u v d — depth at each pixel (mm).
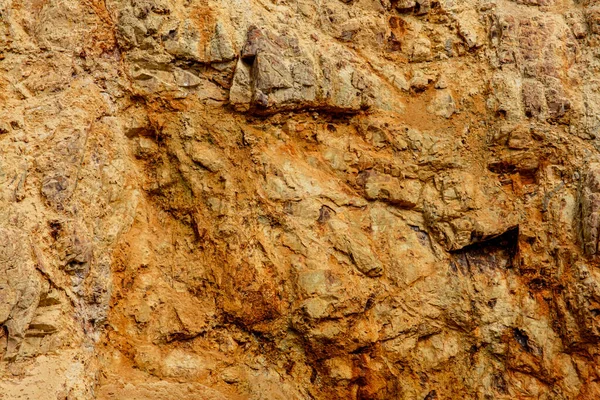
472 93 7012
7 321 4840
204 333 5785
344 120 6762
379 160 6602
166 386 5453
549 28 7375
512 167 6762
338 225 6258
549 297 6367
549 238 6477
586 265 6297
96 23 6250
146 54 6285
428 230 6547
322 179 6434
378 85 6898
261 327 5883
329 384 5895
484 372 6168
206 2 6539
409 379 6035
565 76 7156
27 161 5449
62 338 5109
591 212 6348
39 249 5168
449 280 6344
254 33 6430
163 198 6160
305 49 6641
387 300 6168
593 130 6867
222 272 5914
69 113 5809
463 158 6773
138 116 6219
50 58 6023
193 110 6297
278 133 6465
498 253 6555
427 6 7383
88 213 5656
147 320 5660
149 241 5957
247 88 6348
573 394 6074
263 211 6133
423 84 7000
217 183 6156
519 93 7004
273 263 5988
